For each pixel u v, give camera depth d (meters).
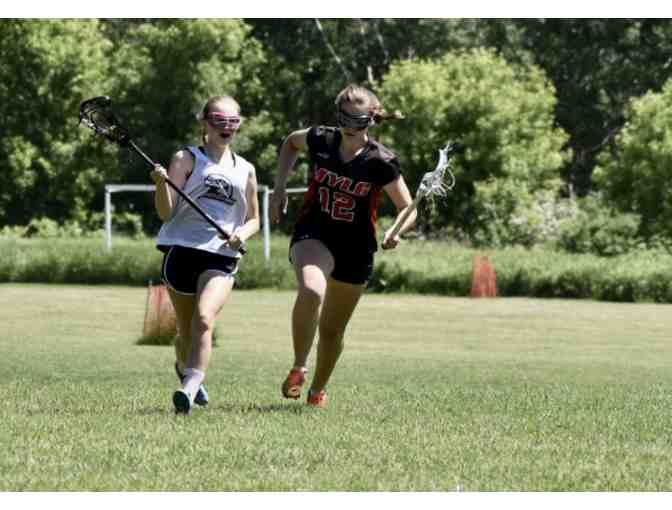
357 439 10.85
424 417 12.80
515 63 105.75
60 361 22.62
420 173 90.50
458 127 90.44
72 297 52.09
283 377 19.52
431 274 60.94
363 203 13.04
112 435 10.83
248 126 101.56
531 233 83.56
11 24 96.69
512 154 89.19
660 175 81.12
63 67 97.94
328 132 12.97
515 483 9.05
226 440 10.62
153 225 103.12
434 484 8.91
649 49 107.75
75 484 8.72
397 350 30.58
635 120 83.31
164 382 17.56
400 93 90.75
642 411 14.12
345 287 13.28
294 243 13.18
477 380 19.77
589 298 58.56
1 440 10.46
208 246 12.86
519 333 37.53
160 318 29.53
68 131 98.88
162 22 99.88
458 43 105.19
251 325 38.56
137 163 98.94
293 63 106.94
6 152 96.75
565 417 13.13
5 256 65.00
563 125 108.62
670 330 39.66
